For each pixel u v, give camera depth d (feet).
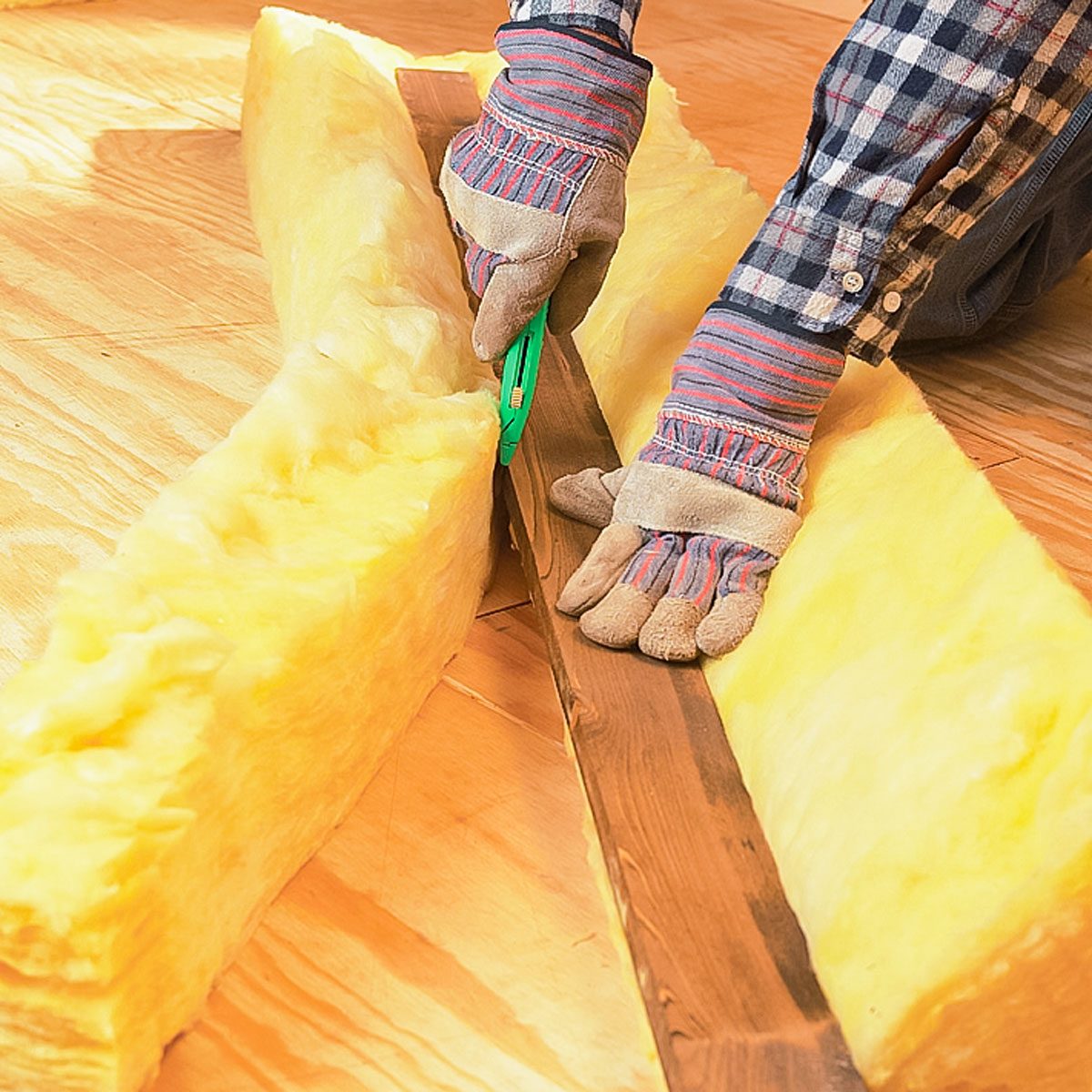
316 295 3.95
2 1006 1.92
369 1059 2.19
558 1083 2.18
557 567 3.05
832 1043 2.02
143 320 4.45
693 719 2.69
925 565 2.54
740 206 4.48
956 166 2.67
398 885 2.52
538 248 2.92
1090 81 2.64
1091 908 1.90
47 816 1.88
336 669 2.43
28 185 5.46
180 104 6.60
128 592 2.19
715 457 2.90
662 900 2.26
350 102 4.87
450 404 3.07
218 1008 2.24
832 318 2.80
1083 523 3.85
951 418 4.45
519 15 3.08
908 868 2.06
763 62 8.27
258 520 2.54
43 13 7.88
